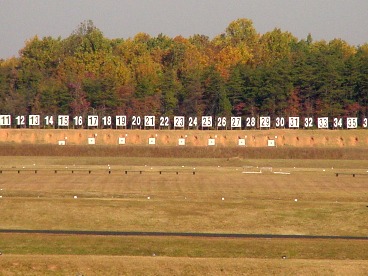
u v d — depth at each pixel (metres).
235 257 140.25
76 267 122.75
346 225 172.50
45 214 177.62
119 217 175.88
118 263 124.12
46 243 148.50
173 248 146.00
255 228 169.12
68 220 173.00
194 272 121.81
